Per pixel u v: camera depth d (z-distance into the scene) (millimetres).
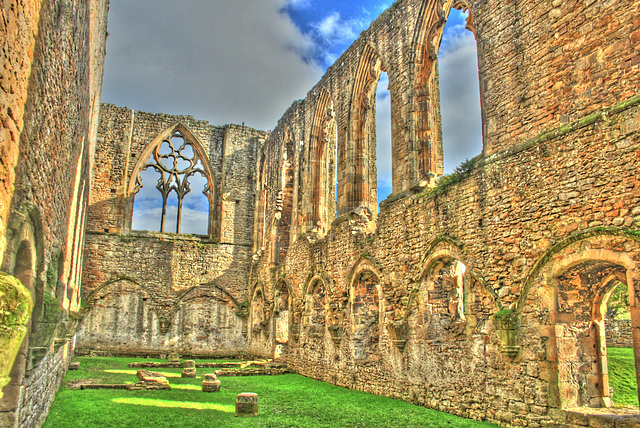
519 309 11547
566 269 10742
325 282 21344
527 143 11953
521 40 12852
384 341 16766
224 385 18344
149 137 33406
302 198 25641
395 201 17031
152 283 31141
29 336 6633
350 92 21641
